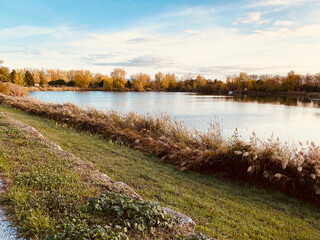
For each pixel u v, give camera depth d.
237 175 5.89
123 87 77.38
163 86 89.81
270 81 78.12
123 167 5.82
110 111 11.83
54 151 4.75
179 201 4.20
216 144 7.04
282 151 5.80
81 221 2.40
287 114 22.83
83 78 73.94
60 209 2.66
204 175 6.03
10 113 12.03
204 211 3.92
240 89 85.31
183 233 2.57
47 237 2.12
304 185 5.04
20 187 3.02
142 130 9.31
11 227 2.29
